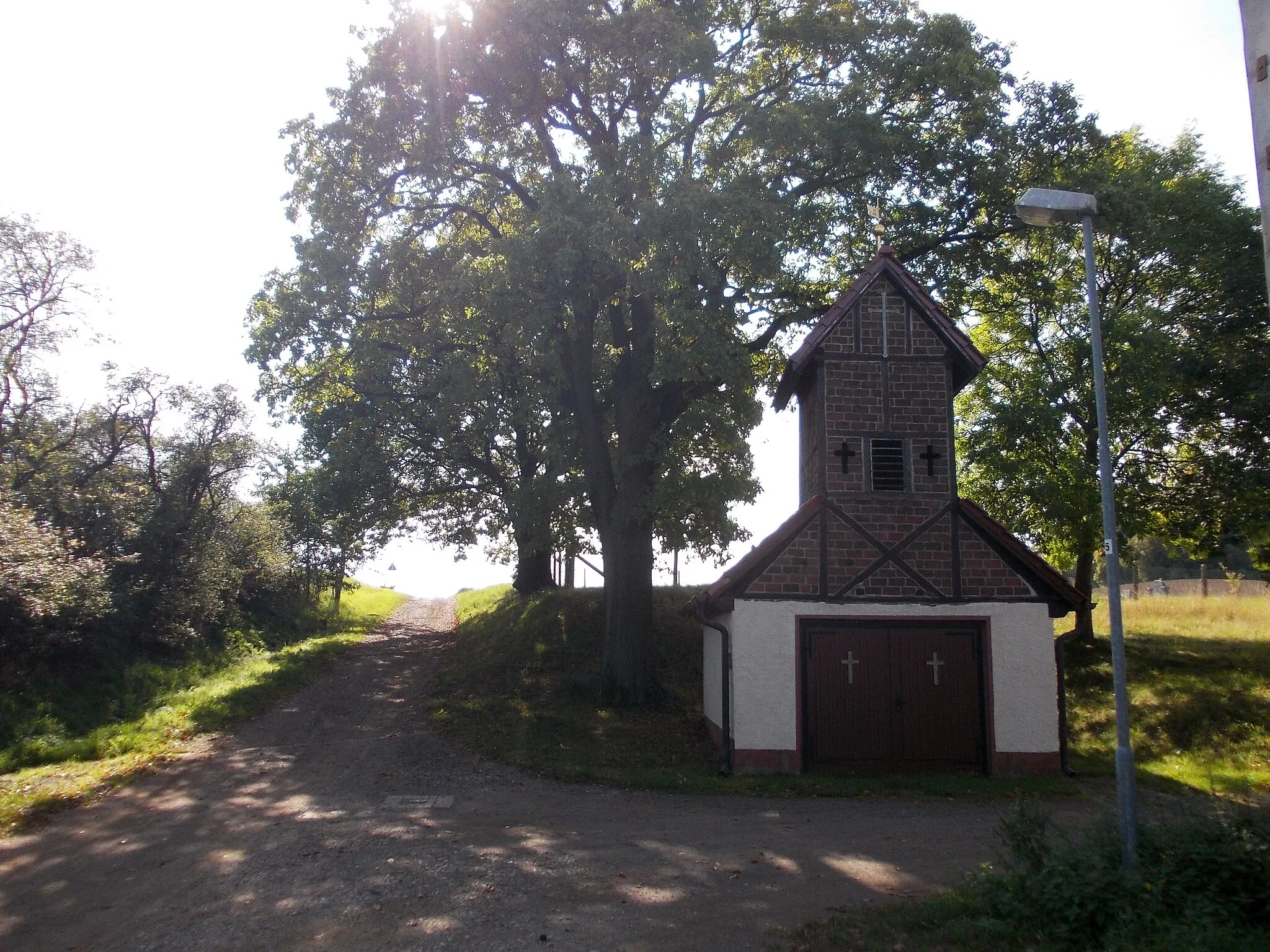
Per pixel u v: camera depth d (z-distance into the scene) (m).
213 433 26.25
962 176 18.20
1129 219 17.94
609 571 20.20
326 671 26.36
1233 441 22.47
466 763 15.66
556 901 8.39
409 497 32.22
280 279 21.30
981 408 25.92
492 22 17.31
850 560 15.72
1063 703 15.56
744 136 17.58
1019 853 7.88
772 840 10.96
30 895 8.54
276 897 8.42
